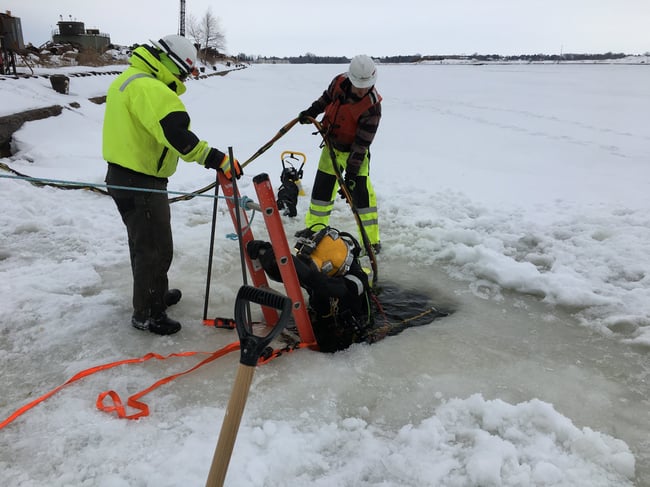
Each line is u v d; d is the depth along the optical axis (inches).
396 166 316.8
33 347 117.9
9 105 364.2
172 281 156.1
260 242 119.9
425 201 236.5
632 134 463.8
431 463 85.4
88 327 126.4
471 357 119.6
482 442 88.8
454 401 100.3
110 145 111.3
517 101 793.6
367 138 164.1
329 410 99.3
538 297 152.2
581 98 842.2
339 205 237.5
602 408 102.4
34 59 842.2
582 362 118.6
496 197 247.4
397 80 1407.5
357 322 128.5
